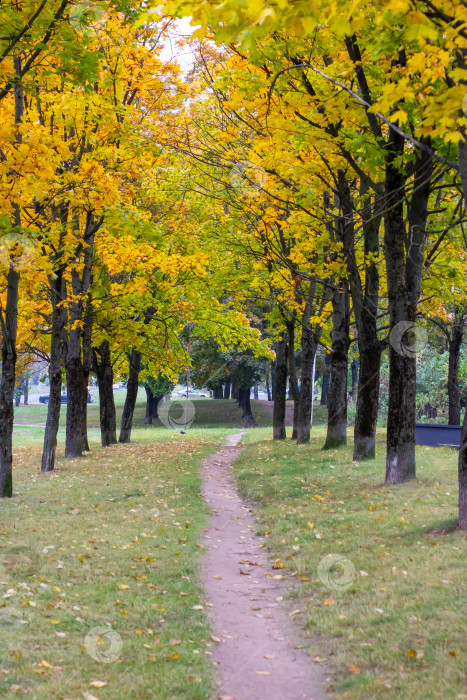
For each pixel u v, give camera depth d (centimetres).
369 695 476
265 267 1853
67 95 1370
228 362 4459
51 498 1356
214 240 2072
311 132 1034
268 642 619
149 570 839
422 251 1255
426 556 785
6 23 952
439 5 581
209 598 748
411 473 1280
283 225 1427
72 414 2217
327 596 721
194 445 2803
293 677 537
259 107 1125
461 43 578
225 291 2323
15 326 1409
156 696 493
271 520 1156
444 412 4253
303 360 2338
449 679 481
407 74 663
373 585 722
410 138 638
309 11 434
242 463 2009
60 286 1802
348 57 1035
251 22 394
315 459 1766
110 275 2247
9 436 1397
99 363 3050
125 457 2197
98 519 1146
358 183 1647
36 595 720
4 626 622
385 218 1241
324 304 2177
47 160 1077
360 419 1656
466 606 609
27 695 486
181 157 1761
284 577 821
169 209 2095
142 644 599
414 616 606
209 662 563
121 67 1647
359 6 570
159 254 1717
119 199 1411
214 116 1529
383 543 892
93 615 666
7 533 1017
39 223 1472
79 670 539
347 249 1412
